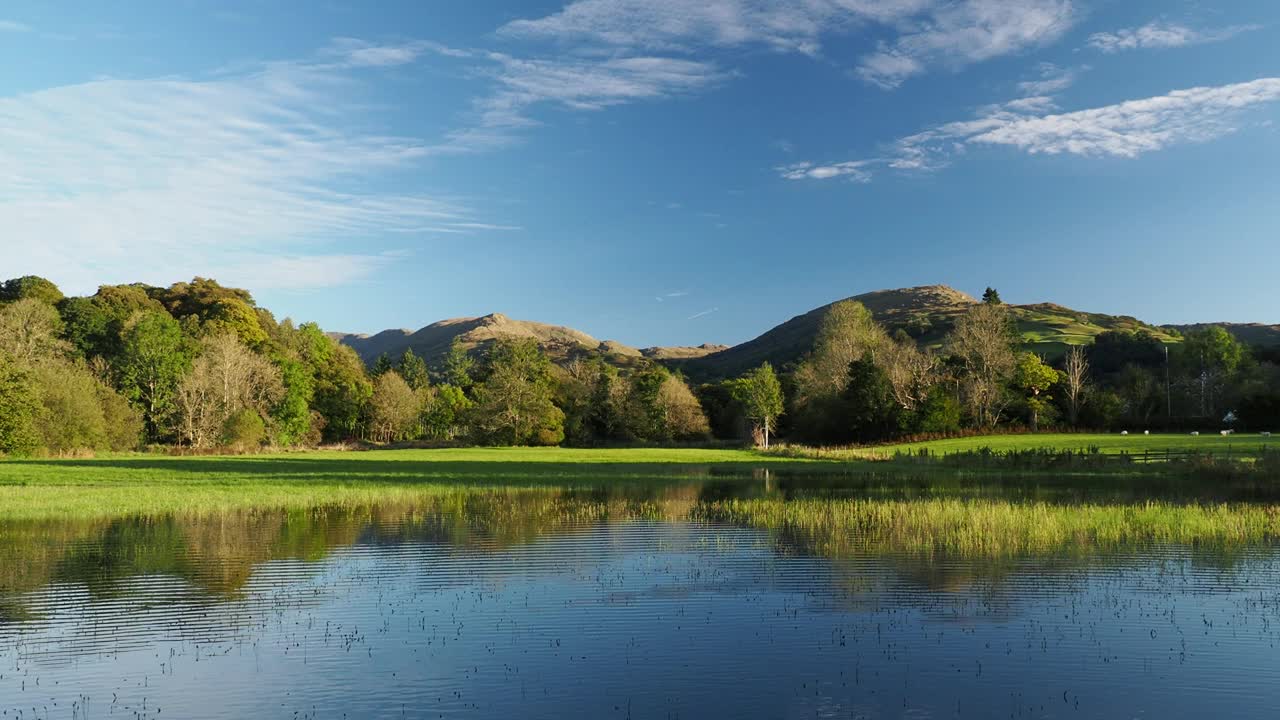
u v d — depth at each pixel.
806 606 21.52
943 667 16.91
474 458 88.06
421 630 19.75
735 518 37.25
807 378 126.50
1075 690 15.60
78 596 23.16
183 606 22.06
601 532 33.66
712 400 150.75
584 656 17.83
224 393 100.56
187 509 41.00
